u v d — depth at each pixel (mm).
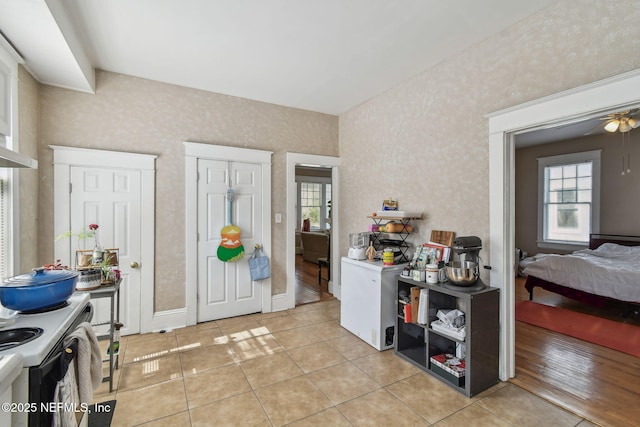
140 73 3064
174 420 1871
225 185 3584
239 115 3682
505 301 2293
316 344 2947
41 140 2730
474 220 2518
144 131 3164
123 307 3100
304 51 2654
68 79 2678
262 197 3814
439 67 2852
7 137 2178
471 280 2252
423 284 2457
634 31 1678
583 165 5617
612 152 5238
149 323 3191
